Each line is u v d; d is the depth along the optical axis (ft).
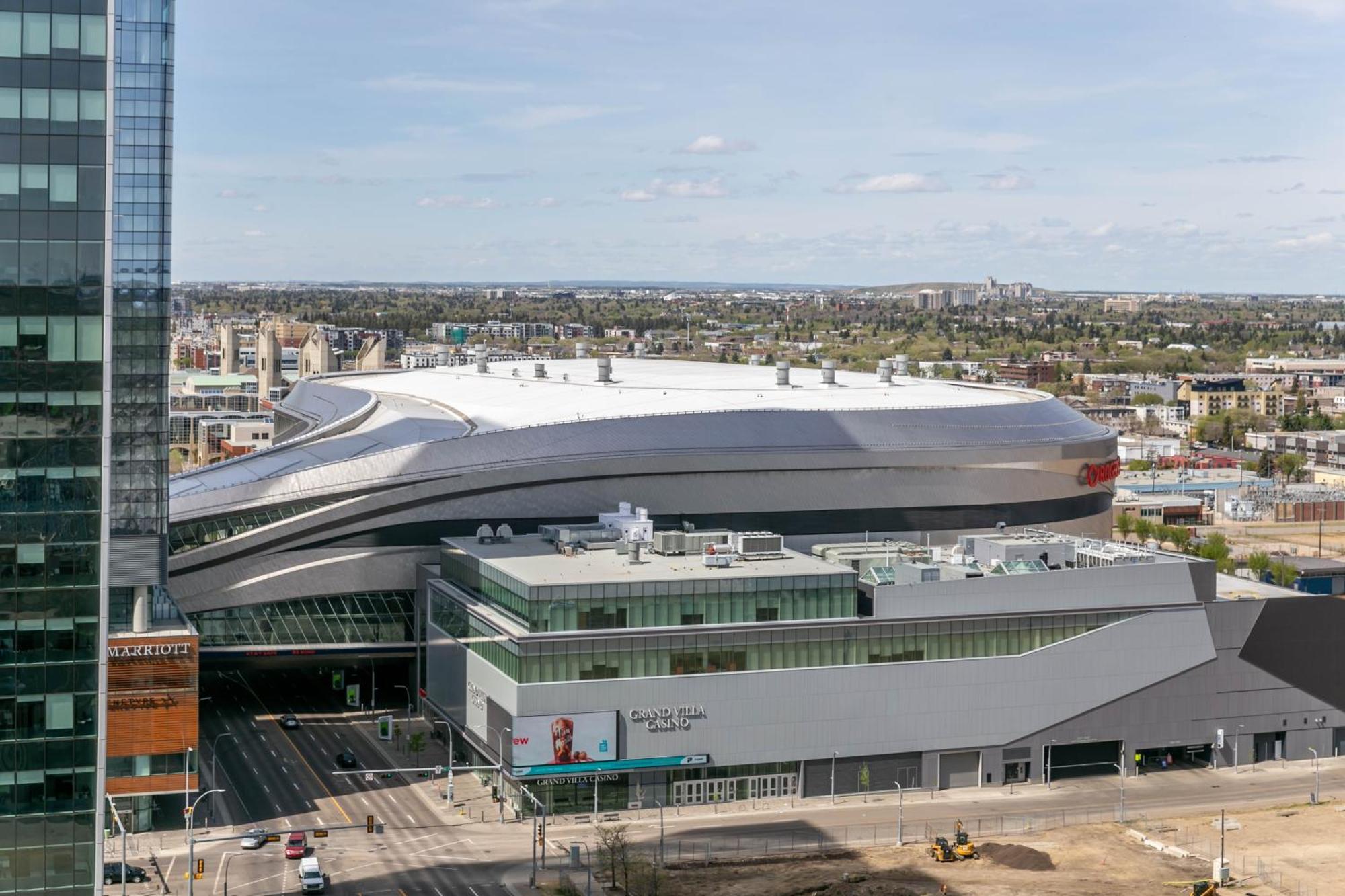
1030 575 628.69
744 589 599.98
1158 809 592.60
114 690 545.44
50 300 358.64
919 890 495.82
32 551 360.89
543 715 570.05
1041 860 525.34
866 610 625.41
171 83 605.73
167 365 597.93
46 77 355.56
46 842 364.58
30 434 359.87
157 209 602.44
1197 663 647.97
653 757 583.99
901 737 611.47
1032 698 626.64
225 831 549.13
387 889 493.77
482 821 565.53
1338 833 562.25
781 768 601.62
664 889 495.00
